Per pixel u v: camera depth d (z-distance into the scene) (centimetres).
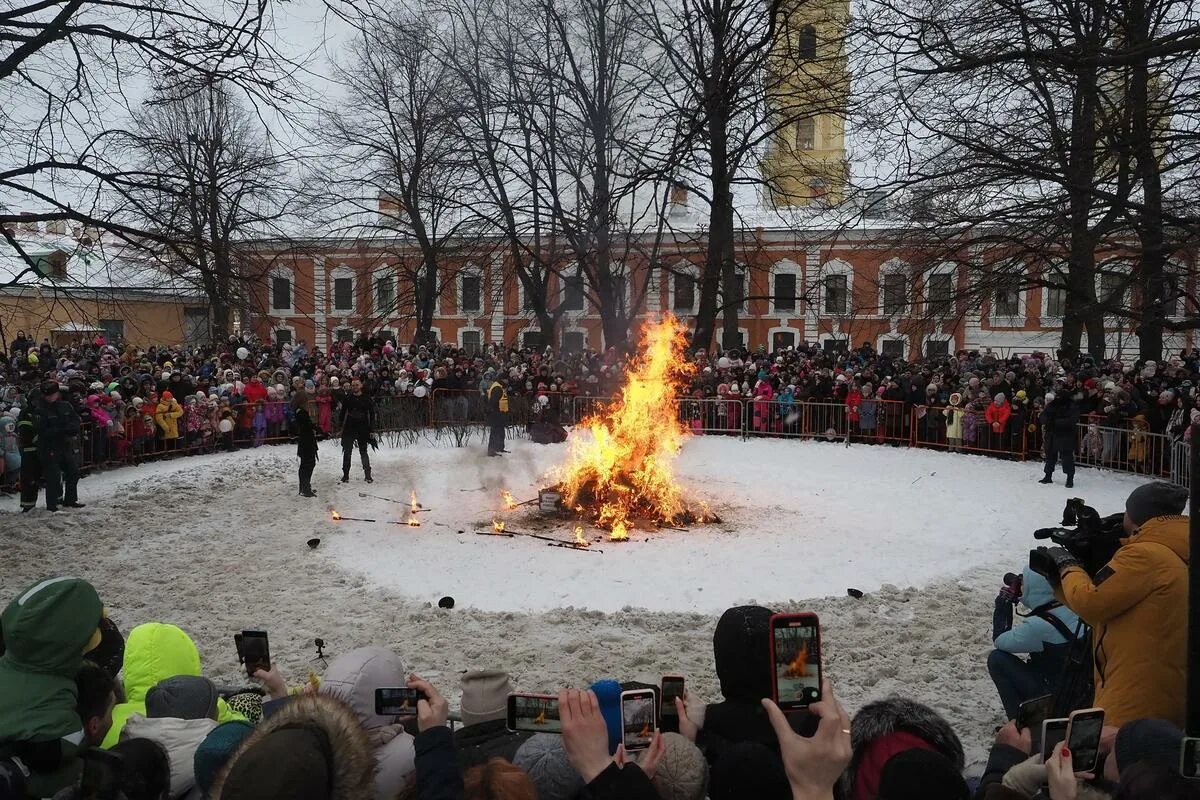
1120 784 261
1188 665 344
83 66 1239
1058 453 1856
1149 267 1066
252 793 219
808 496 1658
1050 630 566
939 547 1262
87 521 1402
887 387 2344
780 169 3027
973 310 1259
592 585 1062
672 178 2020
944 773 277
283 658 836
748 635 351
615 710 299
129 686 454
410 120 3488
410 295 4438
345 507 1555
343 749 240
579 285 3306
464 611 965
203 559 1204
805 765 266
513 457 2136
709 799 304
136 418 1920
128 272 2100
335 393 1848
